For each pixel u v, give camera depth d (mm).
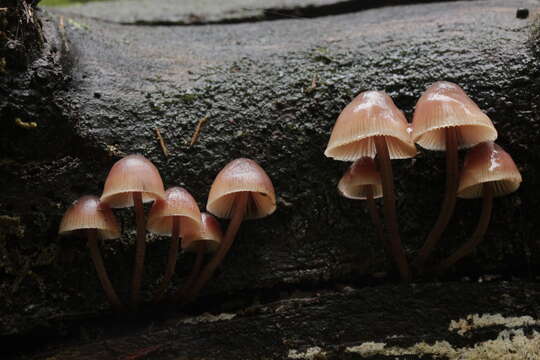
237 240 333
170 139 336
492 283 321
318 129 338
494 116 331
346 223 334
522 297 318
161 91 345
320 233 333
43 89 323
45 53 330
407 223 333
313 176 336
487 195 318
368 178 318
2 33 318
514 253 330
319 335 317
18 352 321
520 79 333
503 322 315
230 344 316
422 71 343
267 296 333
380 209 334
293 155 336
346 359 314
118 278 327
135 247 328
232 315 327
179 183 332
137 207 314
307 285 333
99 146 329
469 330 315
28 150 322
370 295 320
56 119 325
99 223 309
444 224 321
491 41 346
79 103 333
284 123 339
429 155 334
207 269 322
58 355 315
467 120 302
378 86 342
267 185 315
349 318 318
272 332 317
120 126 334
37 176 323
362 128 304
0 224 316
